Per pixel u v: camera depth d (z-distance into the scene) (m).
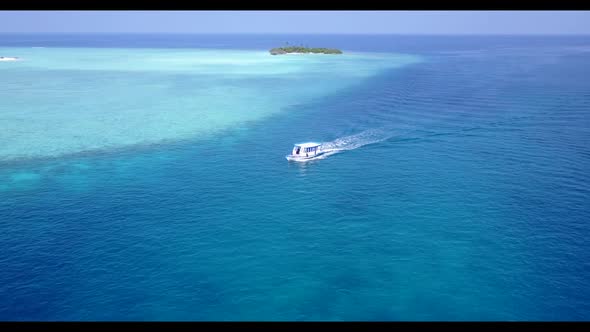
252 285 35.94
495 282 36.19
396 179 56.34
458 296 34.78
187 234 43.16
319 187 54.16
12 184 54.22
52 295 34.56
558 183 54.09
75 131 77.56
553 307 33.62
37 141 71.44
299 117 88.75
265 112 93.44
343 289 35.53
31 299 34.06
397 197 51.12
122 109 95.75
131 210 47.88
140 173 58.50
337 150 67.88
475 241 41.84
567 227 43.97
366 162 62.69
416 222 45.38
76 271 37.28
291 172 59.12
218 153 66.88
